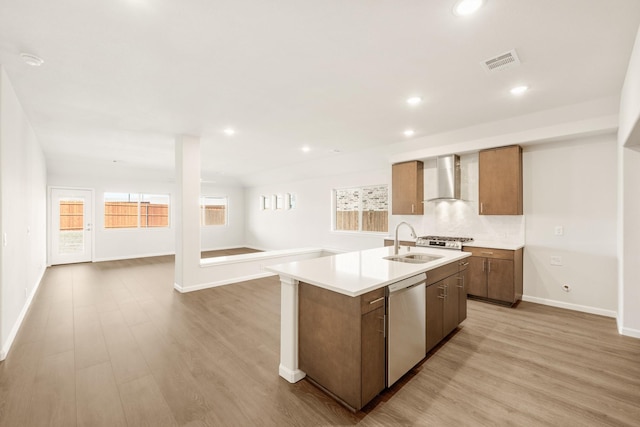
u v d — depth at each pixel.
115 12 1.69
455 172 4.55
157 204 8.60
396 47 2.08
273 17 1.75
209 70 2.41
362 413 1.82
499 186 4.05
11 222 2.80
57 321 3.35
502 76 2.54
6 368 2.34
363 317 1.82
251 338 2.92
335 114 3.50
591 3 1.64
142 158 6.16
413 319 2.25
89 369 2.32
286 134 4.38
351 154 5.82
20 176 3.22
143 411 1.83
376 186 6.32
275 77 2.53
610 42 2.02
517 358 2.50
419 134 4.36
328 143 4.94
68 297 4.31
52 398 1.96
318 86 2.72
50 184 6.90
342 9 1.68
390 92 2.86
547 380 2.17
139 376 2.23
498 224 4.32
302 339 2.18
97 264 7.07
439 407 1.88
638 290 2.89
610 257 3.48
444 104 3.19
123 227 8.01
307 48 2.09
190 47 2.07
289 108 3.29
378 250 3.38
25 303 3.62
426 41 2.01
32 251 4.24
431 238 4.58
